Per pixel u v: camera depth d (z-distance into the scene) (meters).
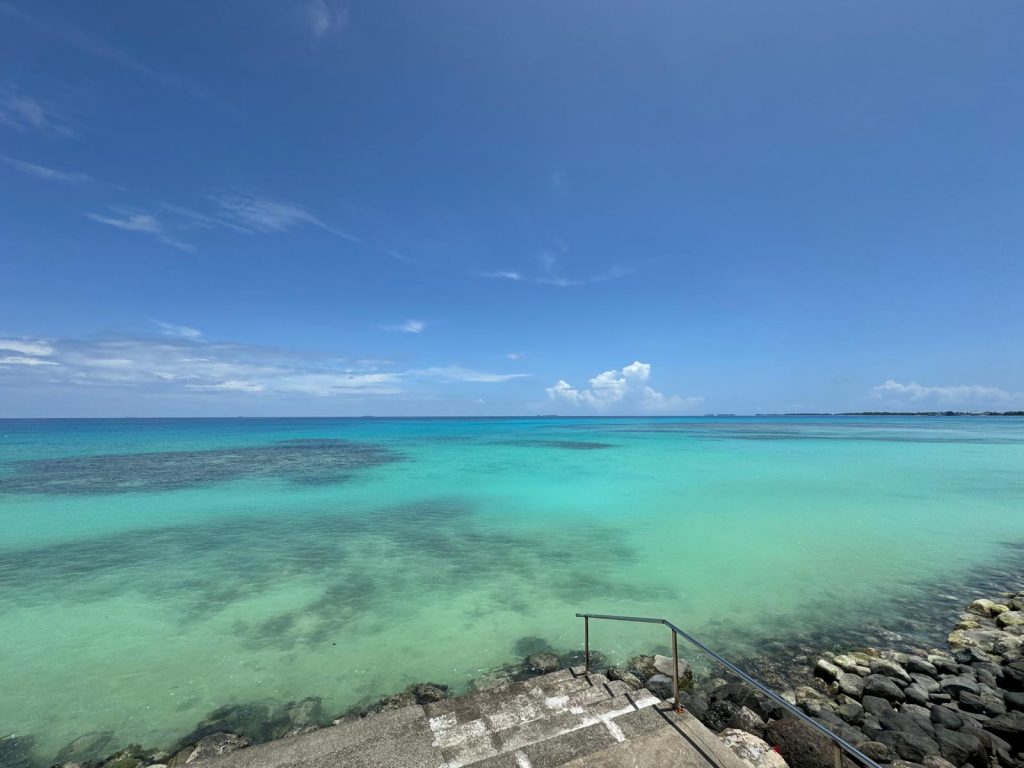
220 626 8.38
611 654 7.41
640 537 13.60
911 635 7.97
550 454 38.94
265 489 22.05
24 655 7.43
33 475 26.53
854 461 31.89
